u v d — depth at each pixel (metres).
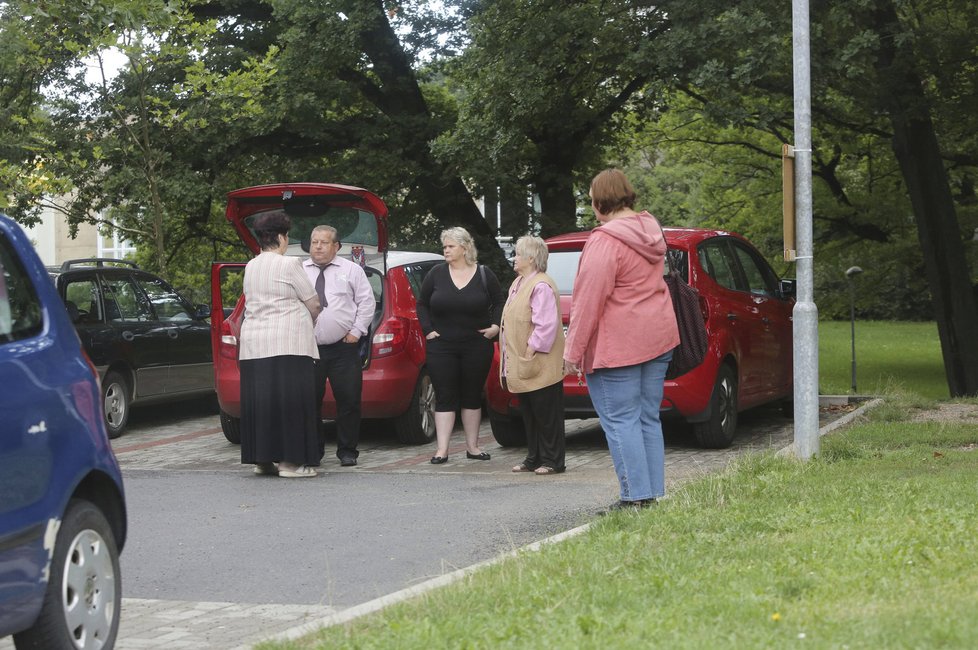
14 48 16.88
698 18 18.11
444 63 22.33
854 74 17.30
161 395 14.35
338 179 21.30
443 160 19.67
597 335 7.57
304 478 10.12
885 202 29.44
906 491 7.41
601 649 4.23
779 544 6.03
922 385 30.16
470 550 7.19
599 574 5.54
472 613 5.03
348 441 10.87
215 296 12.16
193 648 5.23
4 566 4.22
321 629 5.04
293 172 22.75
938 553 5.48
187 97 19.42
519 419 11.86
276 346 10.06
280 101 20.05
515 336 9.88
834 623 4.37
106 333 13.41
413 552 7.18
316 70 20.44
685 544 6.19
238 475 10.39
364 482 9.84
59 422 4.66
